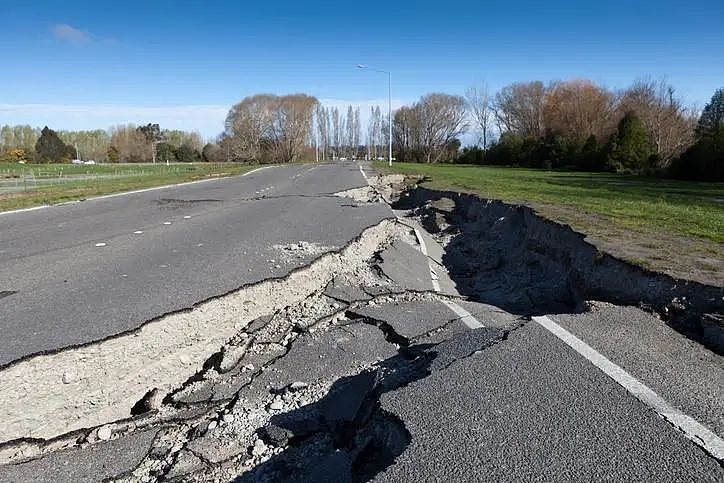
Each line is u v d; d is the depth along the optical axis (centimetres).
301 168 4909
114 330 512
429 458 309
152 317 551
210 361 570
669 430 329
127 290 651
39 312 564
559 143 4834
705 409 356
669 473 287
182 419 449
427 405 372
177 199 1850
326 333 629
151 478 373
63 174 4100
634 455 303
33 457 389
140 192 2131
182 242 994
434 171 3938
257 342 607
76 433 425
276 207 1612
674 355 455
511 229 1309
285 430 424
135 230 1141
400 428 350
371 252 1041
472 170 4256
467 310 717
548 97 6594
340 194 2050
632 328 524
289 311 699
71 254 875
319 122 10431
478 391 388
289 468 380
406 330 624
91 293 638
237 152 7950
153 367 520
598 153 4062
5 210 1482
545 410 356
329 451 394
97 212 1468
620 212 1227
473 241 1362
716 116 3766
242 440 416
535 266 1012
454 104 7700
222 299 635
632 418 344
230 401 478
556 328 520
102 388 472
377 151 10856
